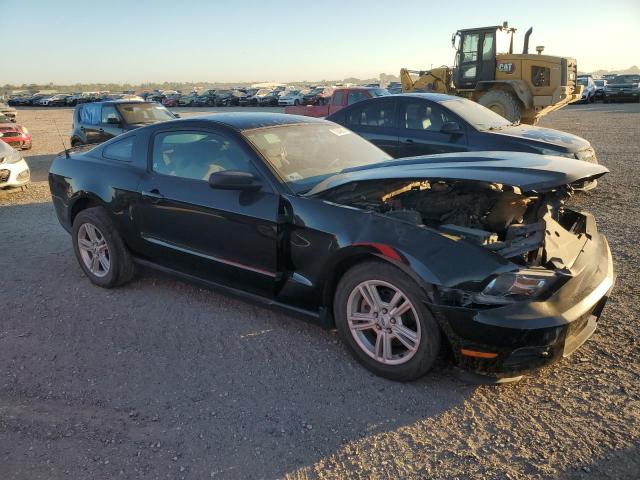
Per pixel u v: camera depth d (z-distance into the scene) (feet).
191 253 13.08
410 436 8.63
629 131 52.13
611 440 8.29
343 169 12.85
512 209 10.95
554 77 47.19
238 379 10.43
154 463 8.15
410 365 9.76
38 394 10.07
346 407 9.45
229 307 13.79
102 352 11.62
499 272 8.79
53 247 19.45
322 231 10.59
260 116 14.19
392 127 25.88
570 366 10.43
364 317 10.36
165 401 9.76
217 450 8.42
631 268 15.39
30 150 53.47
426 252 9.30
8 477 7.91
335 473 7.87
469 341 8.96
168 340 12.09
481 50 50.44
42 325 12.99
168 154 13.75
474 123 23.94
